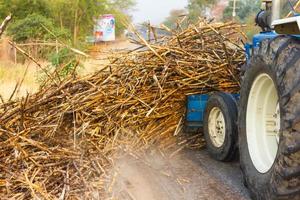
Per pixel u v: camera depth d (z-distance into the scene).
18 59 13.70
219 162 4.98
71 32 21.28
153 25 6.04
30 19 18.84
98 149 4.56
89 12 22.56
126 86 5.16
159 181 4.30
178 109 5.36
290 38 3.27
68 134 4.82
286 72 3.06
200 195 4.00
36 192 3.65
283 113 3.04
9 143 4.23
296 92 2.98
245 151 3.86
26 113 4.91
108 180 4.06
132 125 5.12
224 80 5.36
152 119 5.21
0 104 5.21
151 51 5.42
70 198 3.66
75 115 4.98
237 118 4.38
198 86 5.30
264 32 4.68
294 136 2.95
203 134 5.50
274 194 3.17
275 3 4.34
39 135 4.63
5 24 4.75
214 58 5.46
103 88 5.12
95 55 5.68
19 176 3.83
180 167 4.77
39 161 4.12
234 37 5.88
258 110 3.82
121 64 5.34
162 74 5.23
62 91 5.17
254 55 3.71
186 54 5.43
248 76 3.82
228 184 4.27
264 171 3.52
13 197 3.62
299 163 2.96
